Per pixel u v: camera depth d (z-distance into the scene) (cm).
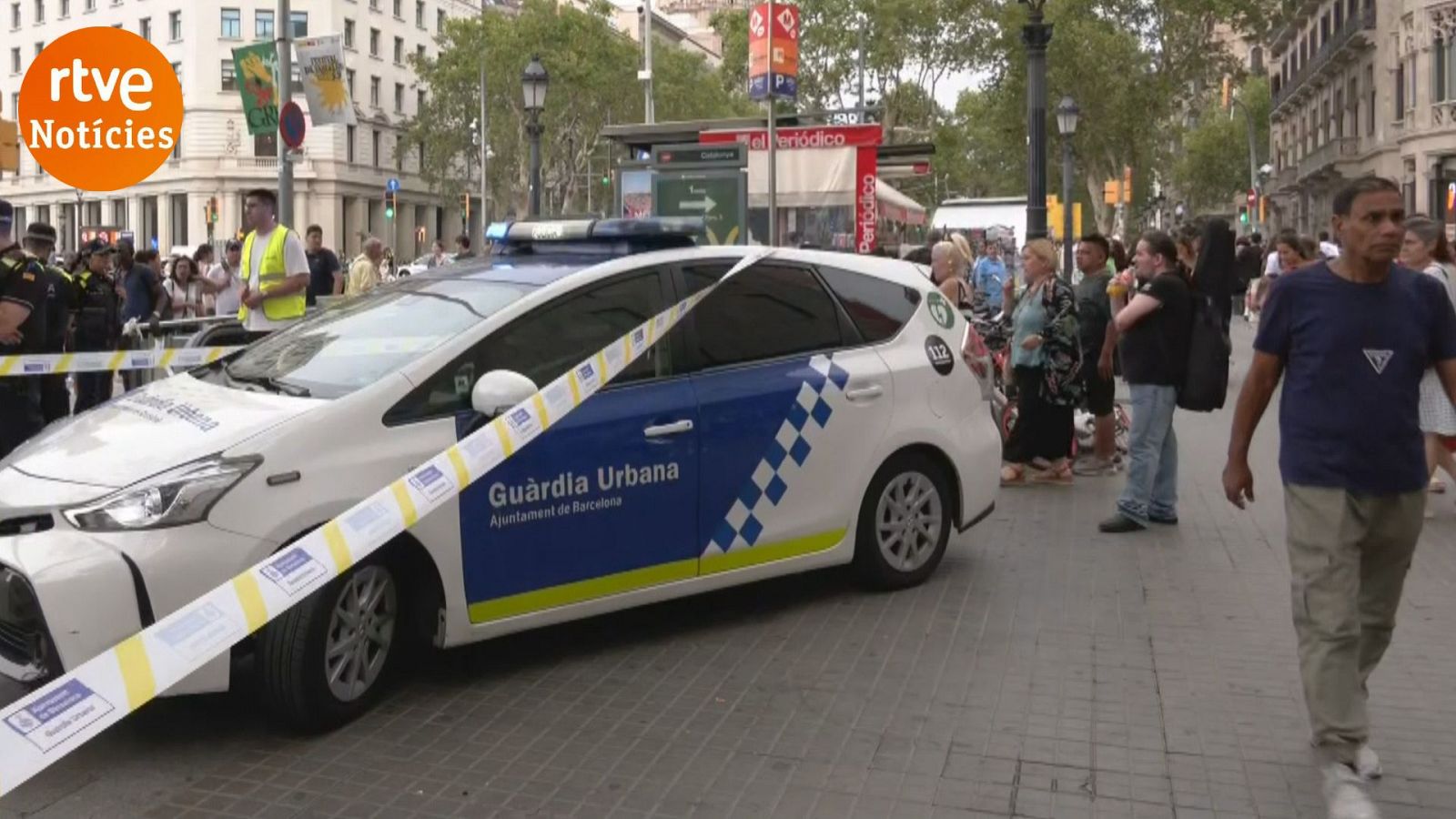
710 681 548
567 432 544
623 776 450
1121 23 4575
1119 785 447
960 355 710
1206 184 7538
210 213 6044
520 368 539
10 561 446
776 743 482
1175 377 830
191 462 463
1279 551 794
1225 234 819
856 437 651
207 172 7188
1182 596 688
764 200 1641
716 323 611
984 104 5488
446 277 603
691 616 641
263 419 486
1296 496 438
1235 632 625
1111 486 1020
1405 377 427
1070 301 994
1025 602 672
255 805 425
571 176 6519
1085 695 535
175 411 513
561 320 559
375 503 424
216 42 7144
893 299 691
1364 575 456
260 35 7212
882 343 675
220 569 452
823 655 582
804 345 643
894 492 680
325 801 429
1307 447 433
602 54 6159
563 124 6384
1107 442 1069
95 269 1198
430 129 6812
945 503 704
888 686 543
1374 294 429
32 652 452
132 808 422
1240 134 7362
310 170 7381
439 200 8562
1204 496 974
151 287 1459
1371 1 4912
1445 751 479
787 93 1348
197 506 452
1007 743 483
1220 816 424
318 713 479
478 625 522
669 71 6594
